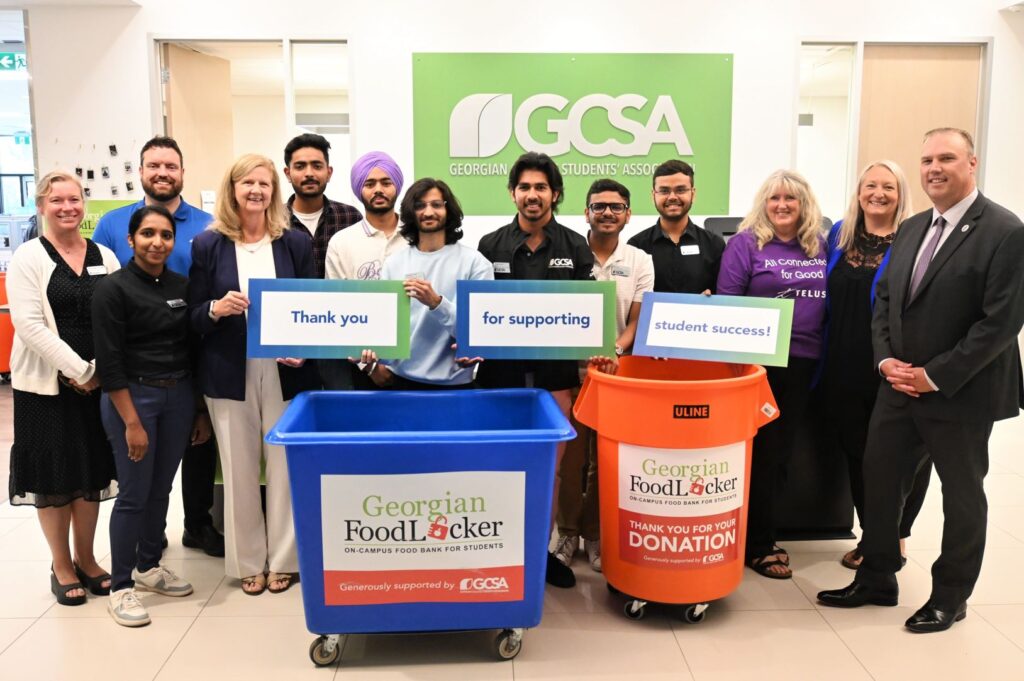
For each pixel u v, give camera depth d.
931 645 2.24
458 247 2.53
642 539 2.29
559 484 2.81
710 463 2.24
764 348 2.30
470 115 5.20
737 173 5.32
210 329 2.42
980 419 2.19
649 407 2.21
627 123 5.24
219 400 2.53
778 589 2.63
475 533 2.06
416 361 2.51
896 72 5.32
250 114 9.55
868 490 2.46
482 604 2.10
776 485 3.05
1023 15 5.25
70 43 5.08
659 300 2.39
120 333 2.29
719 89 5.23
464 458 2.01
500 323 2.36
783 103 5.27
